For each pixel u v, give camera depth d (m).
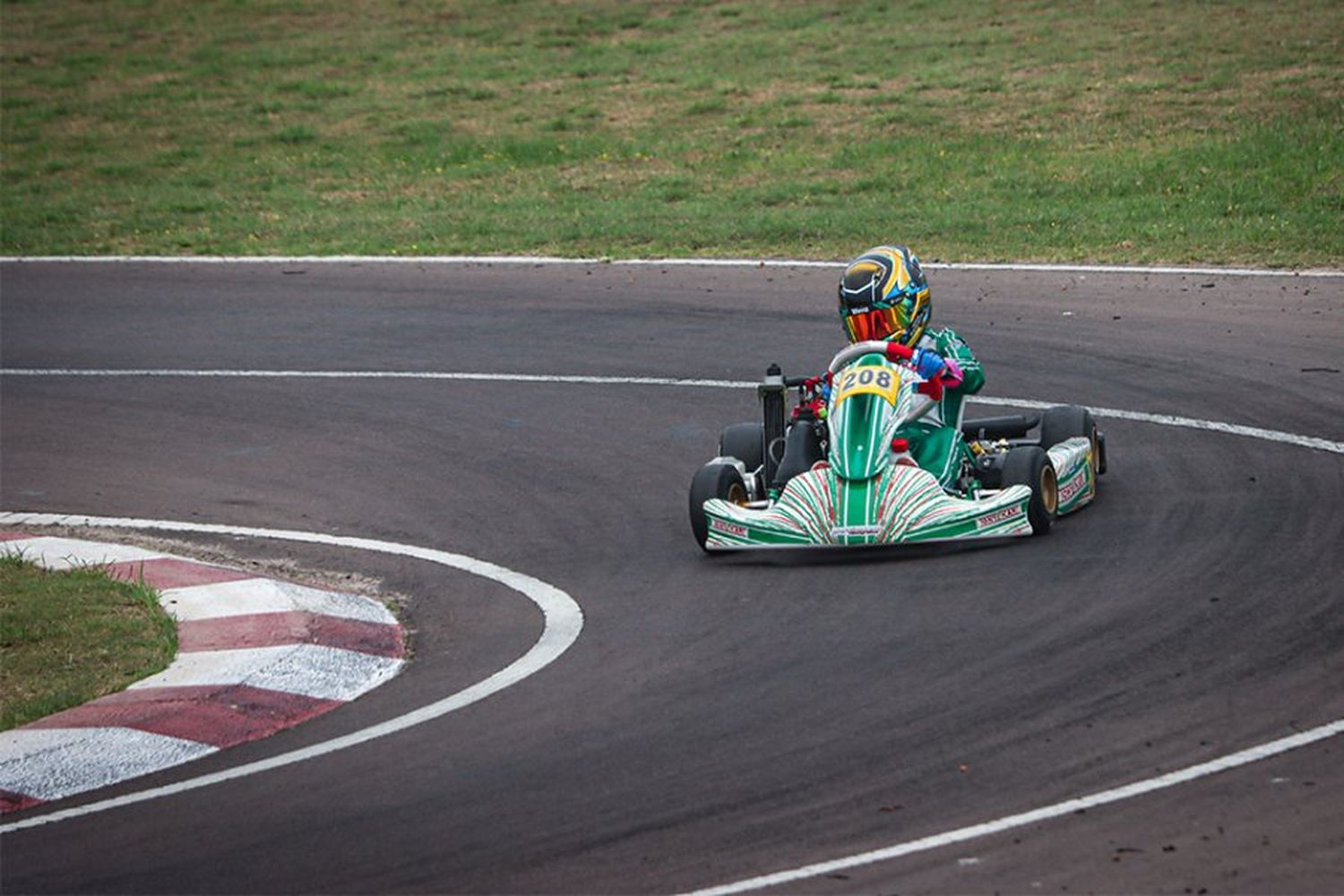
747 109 95.19
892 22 111.69
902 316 35.59
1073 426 37.09
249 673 29.67
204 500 42.75
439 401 50.59
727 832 21.86
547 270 67.38
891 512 32.31
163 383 54.97
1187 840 20.69
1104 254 63.41
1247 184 72.12
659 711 26.52
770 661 28.30
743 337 55.38
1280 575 30.61
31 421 51.62
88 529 40.91
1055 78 94.50
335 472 44.38
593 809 22.91
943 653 27.88
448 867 21.45
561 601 33.22
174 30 126.38
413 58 114.19
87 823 23.97
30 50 122.94
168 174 91.75
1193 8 107.00
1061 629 28.56
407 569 36.50
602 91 102.38
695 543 36.34
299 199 84.12
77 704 28.80
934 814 21.95
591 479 42.03
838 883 20.20
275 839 22.80
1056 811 21.75
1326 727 23.78
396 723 27.12
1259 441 40.59
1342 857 19.95
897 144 84.94
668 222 73.81
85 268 73.06
